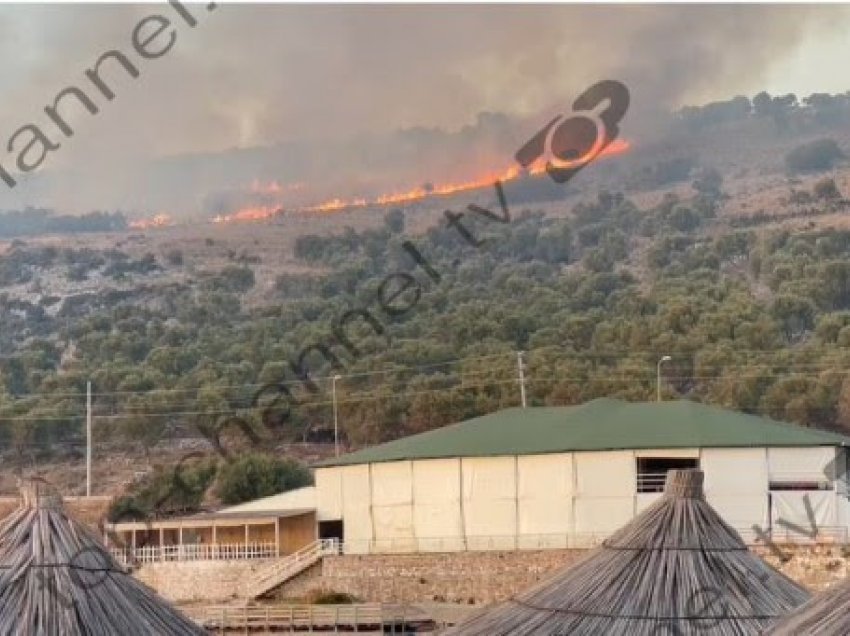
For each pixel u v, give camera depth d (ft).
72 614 93.20
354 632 211.00
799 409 472.03
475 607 236.43
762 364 500.74
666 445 240.53
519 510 247.70
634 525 101.50
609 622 95.91
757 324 527.40
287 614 214.28
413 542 255.91
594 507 243.19
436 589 244.22
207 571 262.47
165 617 96.53
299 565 254.06
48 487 98.68
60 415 478.59
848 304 617.21
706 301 553.23
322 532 270.46
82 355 556.51
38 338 647.56
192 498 343.67
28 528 97.04
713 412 253.65
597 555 101.19
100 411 479.00
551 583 101.09
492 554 241.14
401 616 214.48
